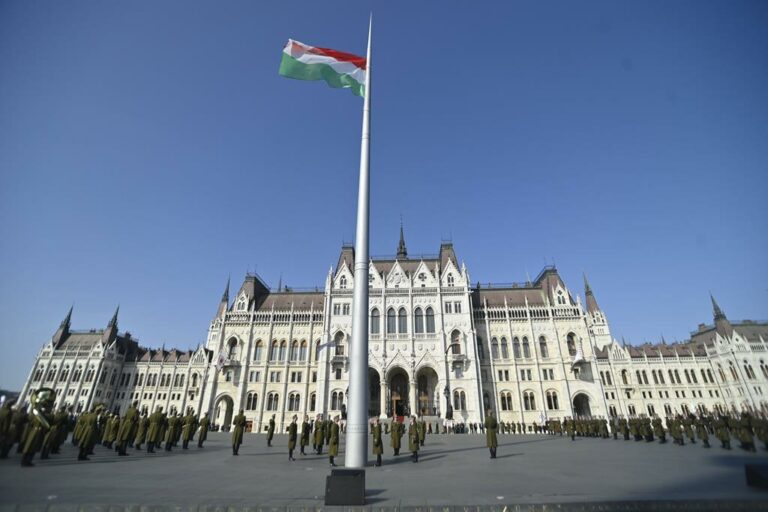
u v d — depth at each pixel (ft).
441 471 60.90
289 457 81.05
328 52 77.00
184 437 102.47
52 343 365.61
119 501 36.83
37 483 45.24
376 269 269.64
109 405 350.84
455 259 289.53
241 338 279.90
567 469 59.72
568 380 255.70
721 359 309.63
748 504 34.17
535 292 295.28
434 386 249.96
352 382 57.52
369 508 35.40
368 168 69.31
